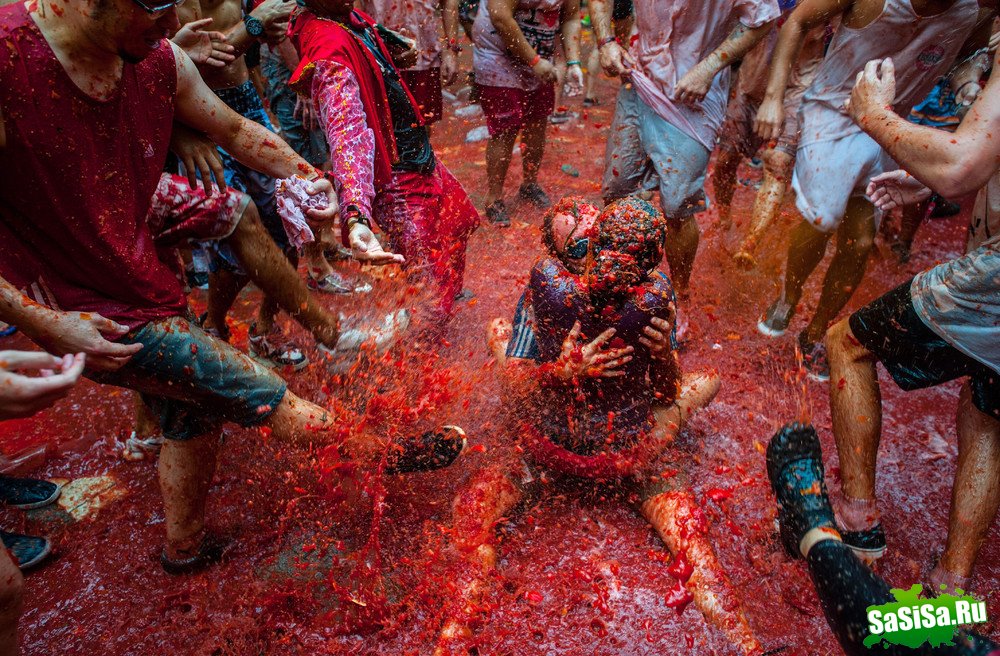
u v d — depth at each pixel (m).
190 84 2.62
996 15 3.88
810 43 4.53
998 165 2.32
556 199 6.01
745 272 4.98
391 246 3.78
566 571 2.90
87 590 2.91
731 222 5.53
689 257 4.34
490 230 5.51
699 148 4.13
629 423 2.98
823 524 1.96
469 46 9.85
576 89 5.77
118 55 2.21
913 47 3.67
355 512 3.14
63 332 2.21
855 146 3.76
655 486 3.05
